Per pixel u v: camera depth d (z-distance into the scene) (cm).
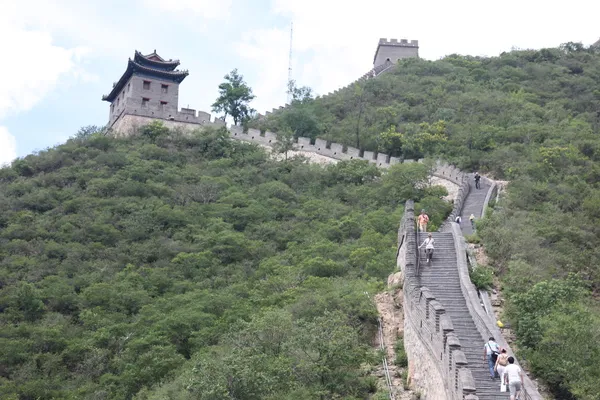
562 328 2928
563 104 9856
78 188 7269
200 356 3875
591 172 6084
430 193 6322
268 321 3619
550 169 6259
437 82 10962
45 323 4853
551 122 8406
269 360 3322
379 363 3319
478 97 9719
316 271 4856
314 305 3872
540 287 3269
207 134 8656
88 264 5719
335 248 5388
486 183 6125
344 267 4878
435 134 8131
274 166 7912
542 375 2862
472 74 11625
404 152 8062
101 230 6244
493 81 11138
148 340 4341
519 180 5841
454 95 10100
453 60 12456
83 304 5094
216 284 5225
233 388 3064
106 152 8162
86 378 4269
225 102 10394
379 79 11094
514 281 3519
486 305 3303
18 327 4725
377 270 4572
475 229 4341
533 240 4031
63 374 4350
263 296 4700
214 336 4266
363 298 3794
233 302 4703
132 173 7438
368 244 5331
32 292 5100
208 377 3083
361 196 6844
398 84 10912
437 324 2798
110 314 4906
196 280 5356
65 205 6794
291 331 3572
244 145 8600
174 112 9694
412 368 3131
